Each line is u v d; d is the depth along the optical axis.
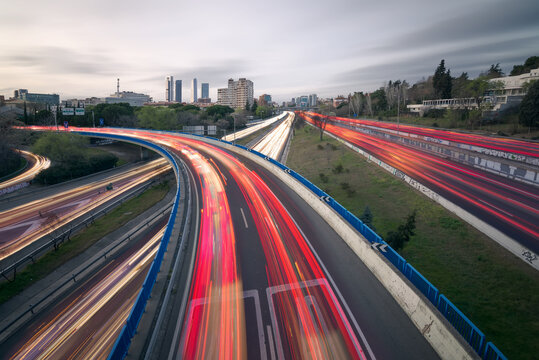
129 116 110.44
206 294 14.94
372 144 60.59
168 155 53.97
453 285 18.06
